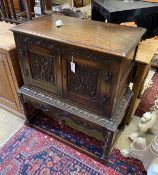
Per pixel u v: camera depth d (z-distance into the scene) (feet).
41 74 4.19
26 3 5.23
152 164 3.86
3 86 5.28
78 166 4.46
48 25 4.00
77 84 3.78
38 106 4.74
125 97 4.42
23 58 4.16
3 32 5.14
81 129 5.37
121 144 5.01
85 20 4.36
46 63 3.91
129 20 4.87
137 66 4.43
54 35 3.48
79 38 3.41
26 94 4.61
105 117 3.85
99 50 3.03
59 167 4.44
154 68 8.40
